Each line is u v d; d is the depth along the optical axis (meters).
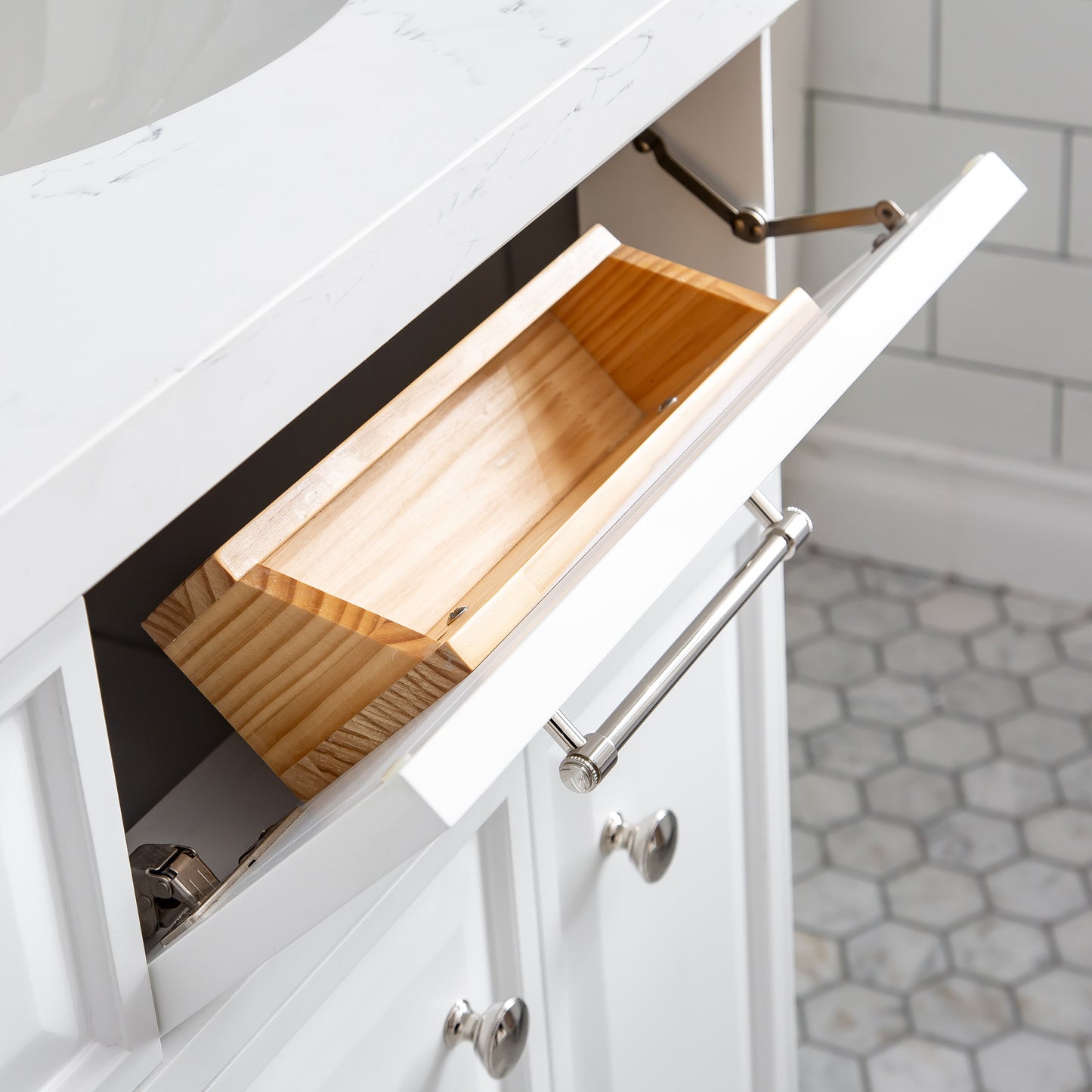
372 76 0.47
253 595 0.44
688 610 0.66
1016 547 1.62
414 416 0.50
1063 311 1.47
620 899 0.66
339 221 0.40
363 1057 0.51
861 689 1.54
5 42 0.67
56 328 0.36
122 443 0.34
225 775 0.55
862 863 1.36
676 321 0.61
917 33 1.40
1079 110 1.35
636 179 0.69
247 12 0.64
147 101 0.65
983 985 1.25
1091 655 1.55
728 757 0.75
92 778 0.37
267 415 0.38
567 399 0.61
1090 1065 1.17
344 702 0.45
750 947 0.84
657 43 0.50
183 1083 0.43
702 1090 0.83
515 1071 0.62
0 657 0.32
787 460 1.69
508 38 0.49
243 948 0.39
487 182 0.43
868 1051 1.20
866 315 0.43
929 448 1.62
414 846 0.33
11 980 0.38
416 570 0.52
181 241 0.40
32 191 0.43
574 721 0.58
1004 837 1.37
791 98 1.45
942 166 1.46
